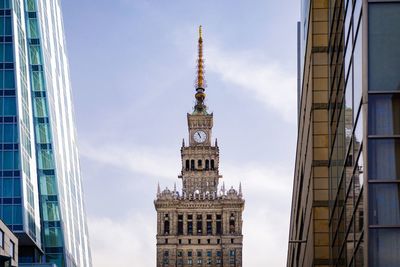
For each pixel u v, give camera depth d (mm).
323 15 78625
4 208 147625
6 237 111688
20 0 165625
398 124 50188
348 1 58562
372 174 49969
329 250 75875
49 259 162250
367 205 49688
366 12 51125
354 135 55406
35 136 167375
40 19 174000
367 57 50844
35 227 155375
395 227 49219
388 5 51094
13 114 153000
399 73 50500
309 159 81688
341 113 63688
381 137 50219
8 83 154625
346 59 59844
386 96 50469
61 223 164750
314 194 77375
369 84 50656
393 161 49938
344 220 61594
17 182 149250
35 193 159375
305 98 89375
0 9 158250
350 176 57688
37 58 170375
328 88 76688
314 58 78562
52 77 181625
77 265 188625
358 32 53406
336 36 67688
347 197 59594
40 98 169250
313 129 78000
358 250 53656
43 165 166750
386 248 49062
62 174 177375
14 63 155500
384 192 49688
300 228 102812
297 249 110688
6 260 109250
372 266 48938
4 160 150375
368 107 50500
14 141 151500
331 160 73000
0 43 157000
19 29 162500
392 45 50750
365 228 49625
